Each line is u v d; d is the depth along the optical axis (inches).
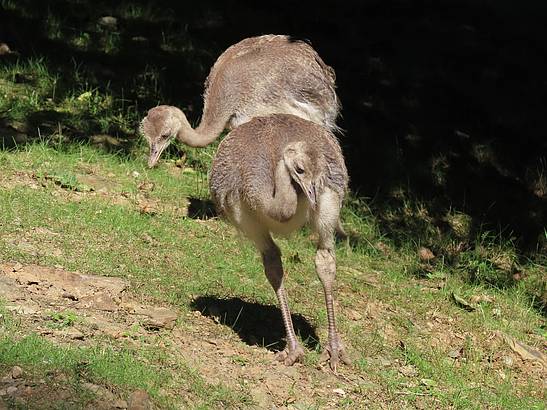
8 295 563.5
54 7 1066.7
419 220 860.0
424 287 748.6
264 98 750.5
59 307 564.7
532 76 1113.4
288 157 521.0
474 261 810.2
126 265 647.8
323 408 539.2
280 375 557.3
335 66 1056.8
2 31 1001.5
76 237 668.7
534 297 768.9
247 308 633.0
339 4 1172.5
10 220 667.4
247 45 788.0
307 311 652.7
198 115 930.1
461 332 682.8
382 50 1099.3
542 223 884.6
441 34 1152.8
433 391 592.4
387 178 899.4
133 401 481.4
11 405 462.9
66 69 959.0
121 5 1096.2
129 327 560.1
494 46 1158.3
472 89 1064.8
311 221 561.9
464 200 895.7
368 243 802.8
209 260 691.4
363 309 679.7
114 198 759.1
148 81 971.9
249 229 565.6
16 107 877.2
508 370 653.3
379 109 997.8
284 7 1150.3
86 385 486.9
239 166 553.0
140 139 874.8
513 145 988.6
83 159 816.9
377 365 605.3
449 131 986.7
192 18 1098.7
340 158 569.3
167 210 762.8
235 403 517.7
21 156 788.0
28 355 494.3
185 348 558.3
